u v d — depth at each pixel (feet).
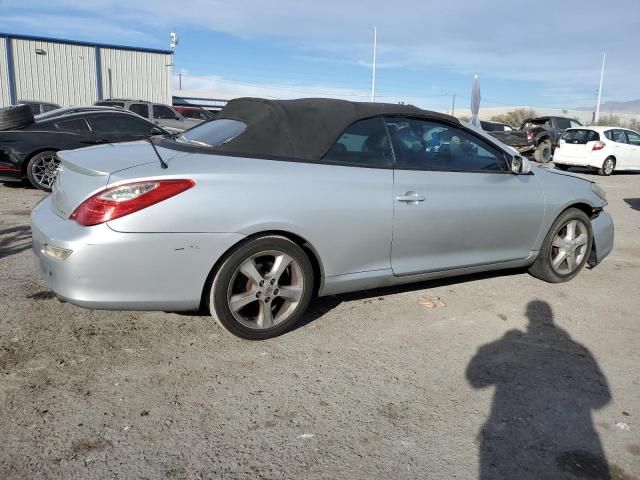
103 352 11.04
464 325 13.32
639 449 8.75
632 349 12.42
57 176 11.77
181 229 10.25
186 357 11.03
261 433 8.75
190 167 10.58
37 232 10.80
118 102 60.29
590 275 17.89
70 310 12.90
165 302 10.50
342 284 12.38
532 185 15.29
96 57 92.73
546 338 12.83
